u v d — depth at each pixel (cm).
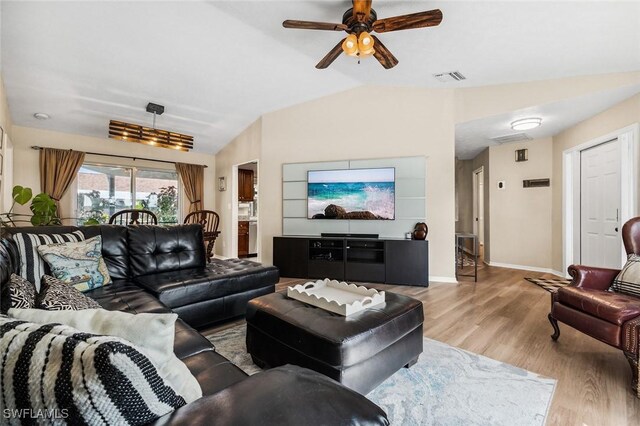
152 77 406
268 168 536
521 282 439
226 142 652
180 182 654
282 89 471
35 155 485
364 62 378
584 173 441
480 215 688
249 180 762
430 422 149
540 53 309
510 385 180
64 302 125
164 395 65
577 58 312
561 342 239
